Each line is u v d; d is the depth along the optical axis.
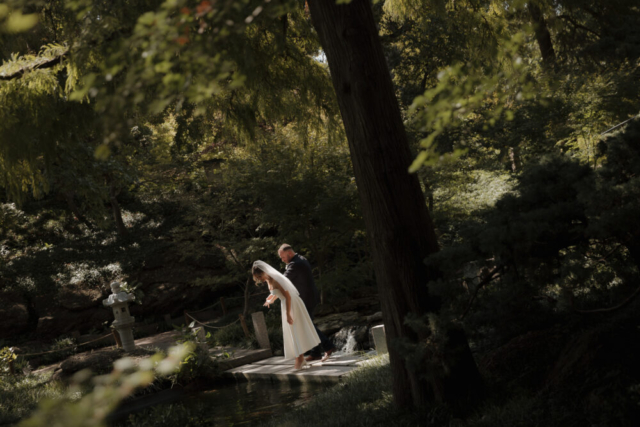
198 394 8.67
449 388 4.54
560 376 4.06
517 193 4.30
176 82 1.70
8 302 16.80
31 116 5.48
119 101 1.65
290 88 7.89
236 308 17.59
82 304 16.97
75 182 12.95
